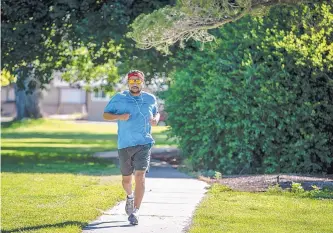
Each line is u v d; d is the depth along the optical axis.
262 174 40.38
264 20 42.38
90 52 50.53
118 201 28.14
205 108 42.16
